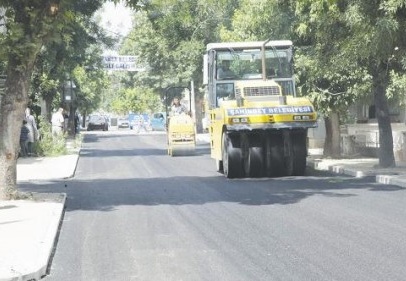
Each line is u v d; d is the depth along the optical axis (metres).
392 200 22.06
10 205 20.62
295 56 34.47
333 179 29.08
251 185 27.03
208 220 18.50
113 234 16.69
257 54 32.44
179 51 73.44
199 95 91.31
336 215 19.02
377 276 12.12
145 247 14.98
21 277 11.88
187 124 47.62
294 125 28.78
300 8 31.23
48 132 48.22
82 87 89.81
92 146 63.69
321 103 34.59
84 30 52.34
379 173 29.39
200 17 68.62
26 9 21.30
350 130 44.22
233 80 32.38
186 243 15.34
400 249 14.37
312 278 12.03
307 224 17.61
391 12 24.55
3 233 15.93
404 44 26.56
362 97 35.44
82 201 23.06
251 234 16.33
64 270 12.99
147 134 97.69
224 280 11.98
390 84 31.52
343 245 14.88
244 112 28.78
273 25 37.84
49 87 51.66
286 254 14.06
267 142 29.75
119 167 38.78
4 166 21.89
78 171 36.72
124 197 23.98
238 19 42.09
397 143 37.16
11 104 21.98
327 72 31.30
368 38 26.03
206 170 35.22
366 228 16.91
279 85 30.05
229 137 29.72
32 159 43.12
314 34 31.98
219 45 32.34
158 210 20.55
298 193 24.16
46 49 48.03
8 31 21.44
